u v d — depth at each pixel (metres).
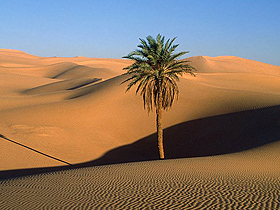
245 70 148.62
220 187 11.44
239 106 39.25
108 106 41.72
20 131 33.09
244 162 17.73
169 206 9.17
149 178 13.34
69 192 11.14
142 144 34.19
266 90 69.88
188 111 40.09
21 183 13.01
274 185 11.73
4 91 79.44
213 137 32.84
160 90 25.05
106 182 12.73
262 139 28.22
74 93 55.19
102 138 34.62
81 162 27.09
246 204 9.22
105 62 176.50
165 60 24.28
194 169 15.45
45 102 50.12
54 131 34.00
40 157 25.81
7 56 181.50
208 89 48.09
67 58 197.75
